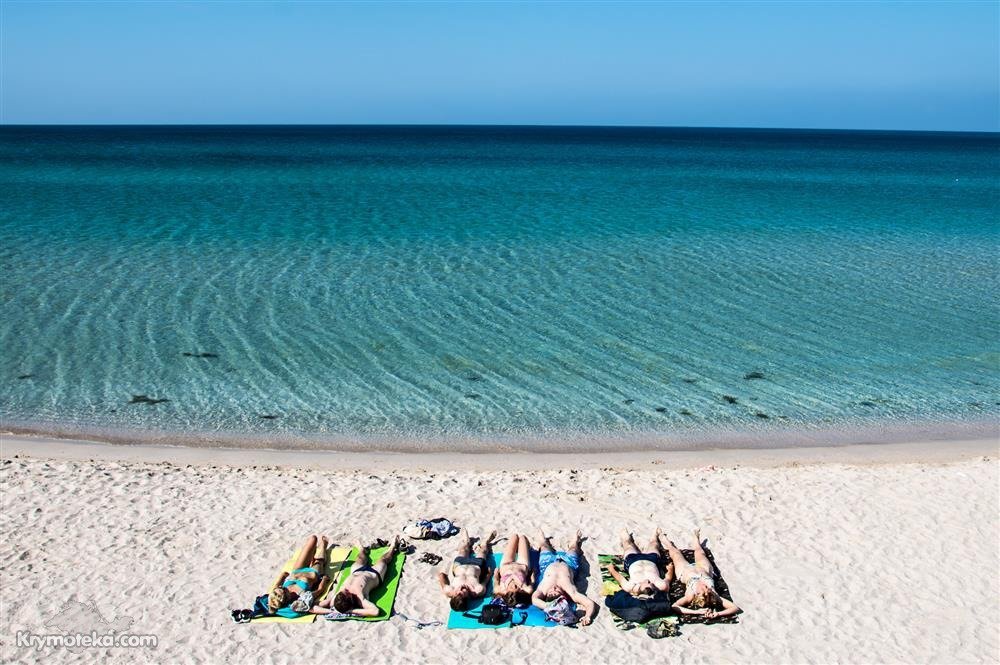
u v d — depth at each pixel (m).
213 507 12.58
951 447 15.40
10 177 57.09
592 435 15.88
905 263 30.27
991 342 21.44
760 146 140.75
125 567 10.88
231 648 9.36
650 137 191.00
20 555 11.09
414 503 12.79
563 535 11.86
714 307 24.31
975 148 143.25
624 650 9.39
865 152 123.62
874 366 19.69
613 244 33.16
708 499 12.95
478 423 16.38
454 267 28.59
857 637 9.60
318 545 11.31
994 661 9.19
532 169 73.25
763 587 10.59
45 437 15.48
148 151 95.56
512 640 9.56
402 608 10.16
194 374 18.66
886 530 11.95
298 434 15.80
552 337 21.45
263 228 35.56
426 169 71.19
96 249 30.42
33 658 9.12
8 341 20.41
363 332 21.59
